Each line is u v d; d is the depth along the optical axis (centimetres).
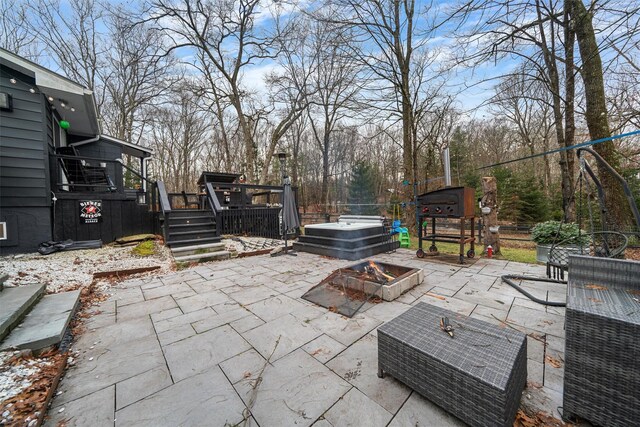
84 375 186
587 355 133
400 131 1902
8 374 182
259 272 459
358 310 291
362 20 909
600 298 148
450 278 409
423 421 143
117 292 358
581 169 303
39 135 536
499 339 161
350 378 179
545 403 154
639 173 749
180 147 2386
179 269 481
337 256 576
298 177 2520
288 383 175
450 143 1898
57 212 574
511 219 1355
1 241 496
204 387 172
